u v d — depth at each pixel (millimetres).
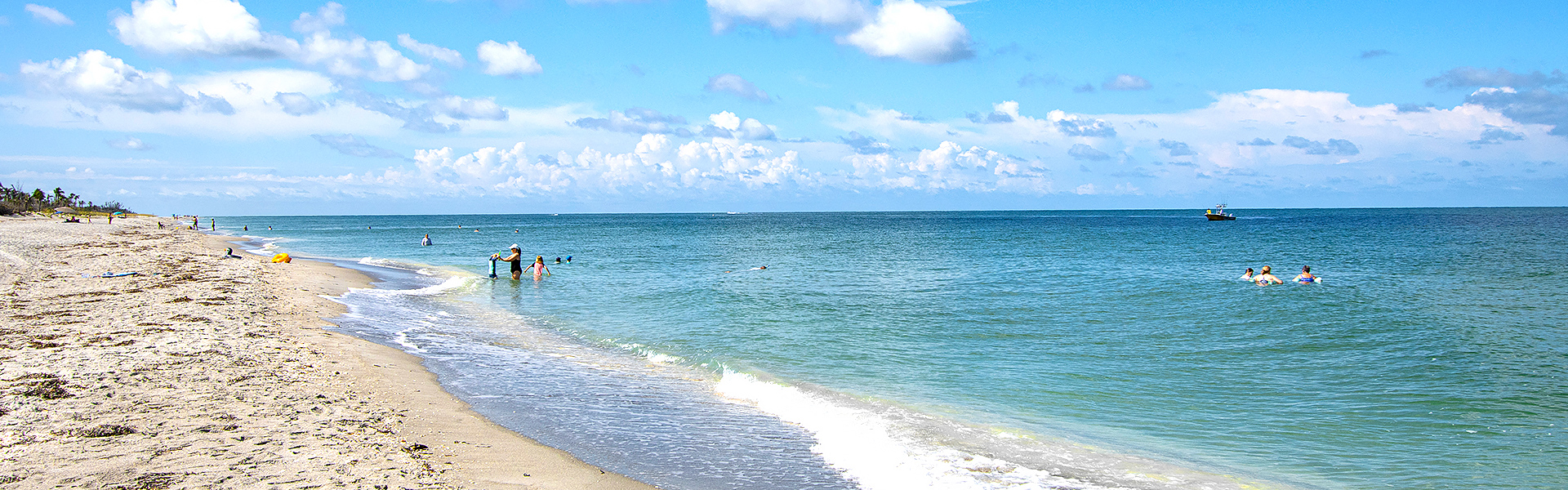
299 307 20672
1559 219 148750
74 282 24641
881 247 67438
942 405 12109
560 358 15609
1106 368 15047
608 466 8734
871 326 20422
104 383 10609
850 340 18219
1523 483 8984
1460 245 61562
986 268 41719
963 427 10844
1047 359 15938
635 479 8320
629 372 14305
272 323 17094
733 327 20234
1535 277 34531
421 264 44312
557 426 10242
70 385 10383
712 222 196875
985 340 18281
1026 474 8906
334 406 10242
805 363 15359
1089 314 22641
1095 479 8820
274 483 7117
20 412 9062
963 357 16125
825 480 8484
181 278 26547
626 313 23047
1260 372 14727
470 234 106562
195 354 12922
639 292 29219
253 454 7930
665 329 19812
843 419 11078
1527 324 20328
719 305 25141
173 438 8344
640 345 17328
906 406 12023
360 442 8664
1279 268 40750
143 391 10289
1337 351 16797
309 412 9836
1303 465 9555
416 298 25844
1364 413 11844
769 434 10227
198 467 7438
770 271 39875
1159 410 12008
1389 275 35906
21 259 33062
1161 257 50125
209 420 9109
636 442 9688
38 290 21984
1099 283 32094
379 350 15047
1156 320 21453
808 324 20719
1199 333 19203
